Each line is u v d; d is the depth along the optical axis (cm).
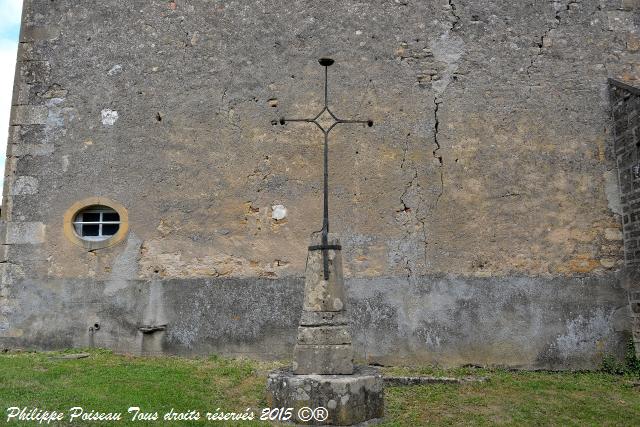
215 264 718
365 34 751
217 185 732
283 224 720
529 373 668
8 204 739
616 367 674
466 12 752
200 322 708
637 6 760
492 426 478
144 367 620
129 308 715
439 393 570
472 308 696
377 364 691
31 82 762
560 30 750
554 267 702
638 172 678
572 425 484
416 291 700
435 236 709
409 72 741
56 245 729
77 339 713
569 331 691
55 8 778
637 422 495
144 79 757
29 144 749
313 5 759
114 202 734
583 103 734
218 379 584
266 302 706
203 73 754
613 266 702
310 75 746
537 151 724
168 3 771
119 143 745
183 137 742
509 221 711
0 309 719
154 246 724
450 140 727
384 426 456
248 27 761
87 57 765
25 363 614
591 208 714
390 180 721
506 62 742
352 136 730
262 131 738
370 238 712
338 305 484
